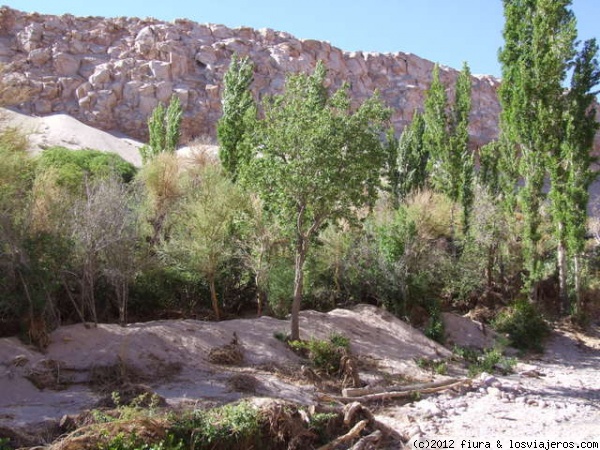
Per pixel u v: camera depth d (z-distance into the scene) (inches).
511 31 1009.5
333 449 338.6
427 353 656.4
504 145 1061.1
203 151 1016.2
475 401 502.0
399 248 797.9
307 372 486.0
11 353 401.4
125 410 307.7
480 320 864.9
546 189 1325.0
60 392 372.8
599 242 1217.4
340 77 3255.4
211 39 3090.6
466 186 1029.2
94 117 2431.1
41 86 2428.6
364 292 795.4
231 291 732.0
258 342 534.3
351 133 503.8
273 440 326.0
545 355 802.8
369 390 473.7
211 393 392.5
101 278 579.8
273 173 507.2
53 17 2797.7
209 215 656.4
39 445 280.1
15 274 453.1
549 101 968.9
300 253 550.9
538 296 1023.0
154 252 686.5
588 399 537.6
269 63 3031.5
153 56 2797.7
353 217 535.2
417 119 1369.3
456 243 967.0
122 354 433.4
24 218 480.7
